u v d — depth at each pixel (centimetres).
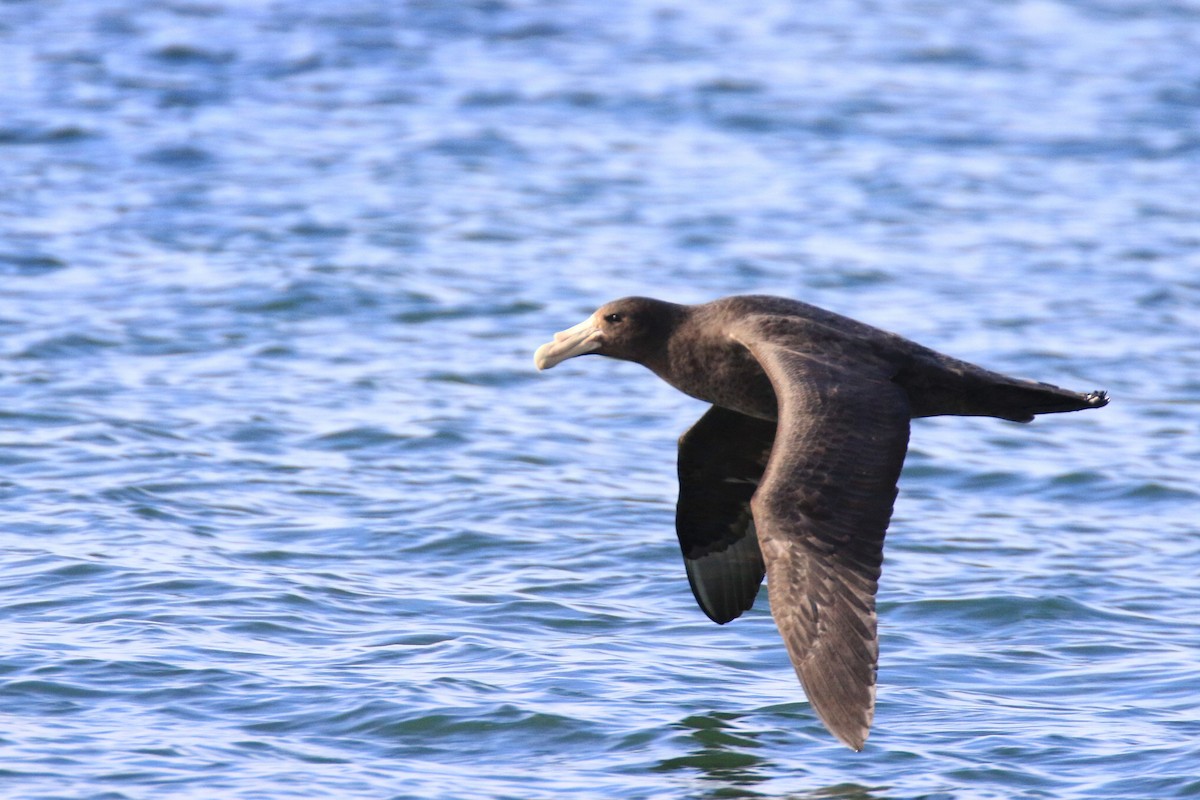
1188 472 1670
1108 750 1015
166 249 2469
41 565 1294
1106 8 4681
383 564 1349
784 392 888
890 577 1359
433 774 973
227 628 1183
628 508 1495
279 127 3244
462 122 3344
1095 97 3706
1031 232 2730
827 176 3064
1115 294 2380
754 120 3438
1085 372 2020
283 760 982
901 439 863
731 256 2536
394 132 3253
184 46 3719
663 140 3284
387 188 2881
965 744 1028
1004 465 1697
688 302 2289
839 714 780
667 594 1294
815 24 4347
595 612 1251
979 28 4375
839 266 2494
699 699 1093
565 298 2294
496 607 1251
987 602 1288
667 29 4197
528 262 2475
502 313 2222
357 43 3859
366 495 1516
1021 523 1517
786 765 993
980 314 2259
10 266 2350
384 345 2072
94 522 1405
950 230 2731
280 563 1336
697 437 1053
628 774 980
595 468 1630
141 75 3506
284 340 2070
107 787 936
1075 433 1814
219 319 2142
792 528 821
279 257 2438
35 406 1748
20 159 2941
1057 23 4469
